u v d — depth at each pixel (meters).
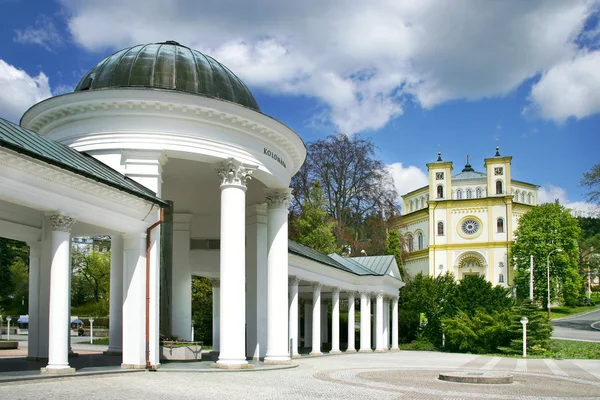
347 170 61.19
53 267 15.58
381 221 61.34
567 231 83.44
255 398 12.92
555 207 84.50
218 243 31.12
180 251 30.16
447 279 54.41
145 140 19.58
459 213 95.38
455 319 44.34
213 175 25.45
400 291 53.88
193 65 21.92
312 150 61.91
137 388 13.82
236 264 20.58
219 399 12.56
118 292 25.12
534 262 82.94
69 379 15.00
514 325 41.00
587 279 111.81
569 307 88.06
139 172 19.45
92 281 77.75
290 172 25.55
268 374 19.12
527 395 15.24
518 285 83.75
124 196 17.69
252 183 25.89
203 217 31.31
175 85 21.19
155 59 21.66
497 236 93.19
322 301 48.53
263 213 27.38
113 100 19.33
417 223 101.31
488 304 50.22
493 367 27.84
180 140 19.91
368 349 43.19
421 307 52.25
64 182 15.56
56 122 20.41
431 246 95.81
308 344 46.09
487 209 94.12
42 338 21.09
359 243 60.41
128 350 18.31
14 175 14.13
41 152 14.83
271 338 24.34
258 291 26.80
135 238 18.83
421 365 27.69
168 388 14.09
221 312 20.47
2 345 33.97
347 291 42.38
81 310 74.62
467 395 14.83
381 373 21.48
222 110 20.25
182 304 29.70
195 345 23.16
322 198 57.69
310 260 34.28
